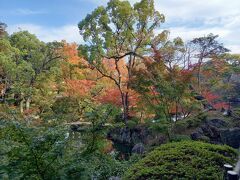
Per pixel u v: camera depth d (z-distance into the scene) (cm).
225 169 711
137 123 2466
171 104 1798
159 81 1703
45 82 3234
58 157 409
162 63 1803
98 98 2867
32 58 3325
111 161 480
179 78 1705
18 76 3053
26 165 393
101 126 456
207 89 2591
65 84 3142
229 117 2200
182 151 953
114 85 3145
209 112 2280
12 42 3844
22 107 2892
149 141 2066
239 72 2928
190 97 1811
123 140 2448
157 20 2973
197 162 885
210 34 2786
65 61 3328
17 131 397
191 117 2084
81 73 3291
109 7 2911
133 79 1831
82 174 410
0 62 2867
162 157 941
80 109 2183
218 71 2792
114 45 3009
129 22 2956
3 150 388
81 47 2961
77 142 451
